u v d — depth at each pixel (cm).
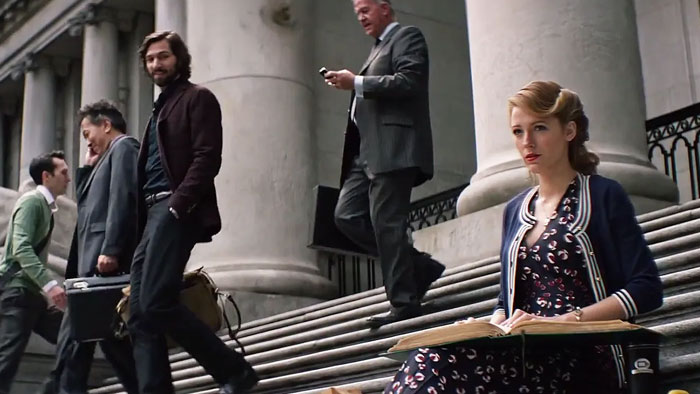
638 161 994
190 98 652
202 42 1499
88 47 2147
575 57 1001
